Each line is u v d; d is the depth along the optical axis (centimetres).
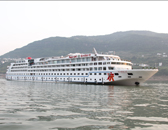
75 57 7631
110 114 2144
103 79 6644
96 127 1698
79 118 1967
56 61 8500
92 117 2011
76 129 1642
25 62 10350
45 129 1634
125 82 6312
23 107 2505
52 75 8606
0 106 2566
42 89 5153
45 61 9050
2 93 4159
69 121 1861
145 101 3086
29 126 1703
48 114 2127
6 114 2112
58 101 3008
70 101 3009
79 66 7419
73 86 6194
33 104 2731
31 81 9894
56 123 1795
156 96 3750
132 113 2206
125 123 1820
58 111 2273
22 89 5178
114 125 1758
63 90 4841
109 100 3127
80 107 2512
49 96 3628
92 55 7131
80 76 7369
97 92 4331
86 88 5400
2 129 1619
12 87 5916
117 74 6281
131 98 3406
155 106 2645
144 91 4703
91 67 7019
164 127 1719
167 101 3120
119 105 2684
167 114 2178
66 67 7944
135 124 1795
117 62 6725
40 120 1889
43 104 2733
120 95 3800
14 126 1698
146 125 1769
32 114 2123
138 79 6125
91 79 7000
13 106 2573
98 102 2917
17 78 10938
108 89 5072
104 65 6656
